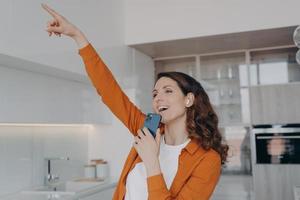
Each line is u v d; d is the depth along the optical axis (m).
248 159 3.87
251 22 3.08
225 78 4.09
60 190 2.76
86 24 2.65
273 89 3.62
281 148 3.53
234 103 4.03
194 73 4.19
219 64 4.12
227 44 3.57
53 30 1.32
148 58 3.97
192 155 1.27
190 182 1.22
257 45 3.65
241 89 3.95
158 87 1.33
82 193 2.53
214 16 3.20
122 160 3.46
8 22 1.86
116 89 1.43
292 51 3.85
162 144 1.37
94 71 1.36
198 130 1.30
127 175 1.34
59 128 3.08
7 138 2.45
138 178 1.29
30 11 2.04
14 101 2.19
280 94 3.59
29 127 2.68
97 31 2.82
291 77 3.85
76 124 3.08
